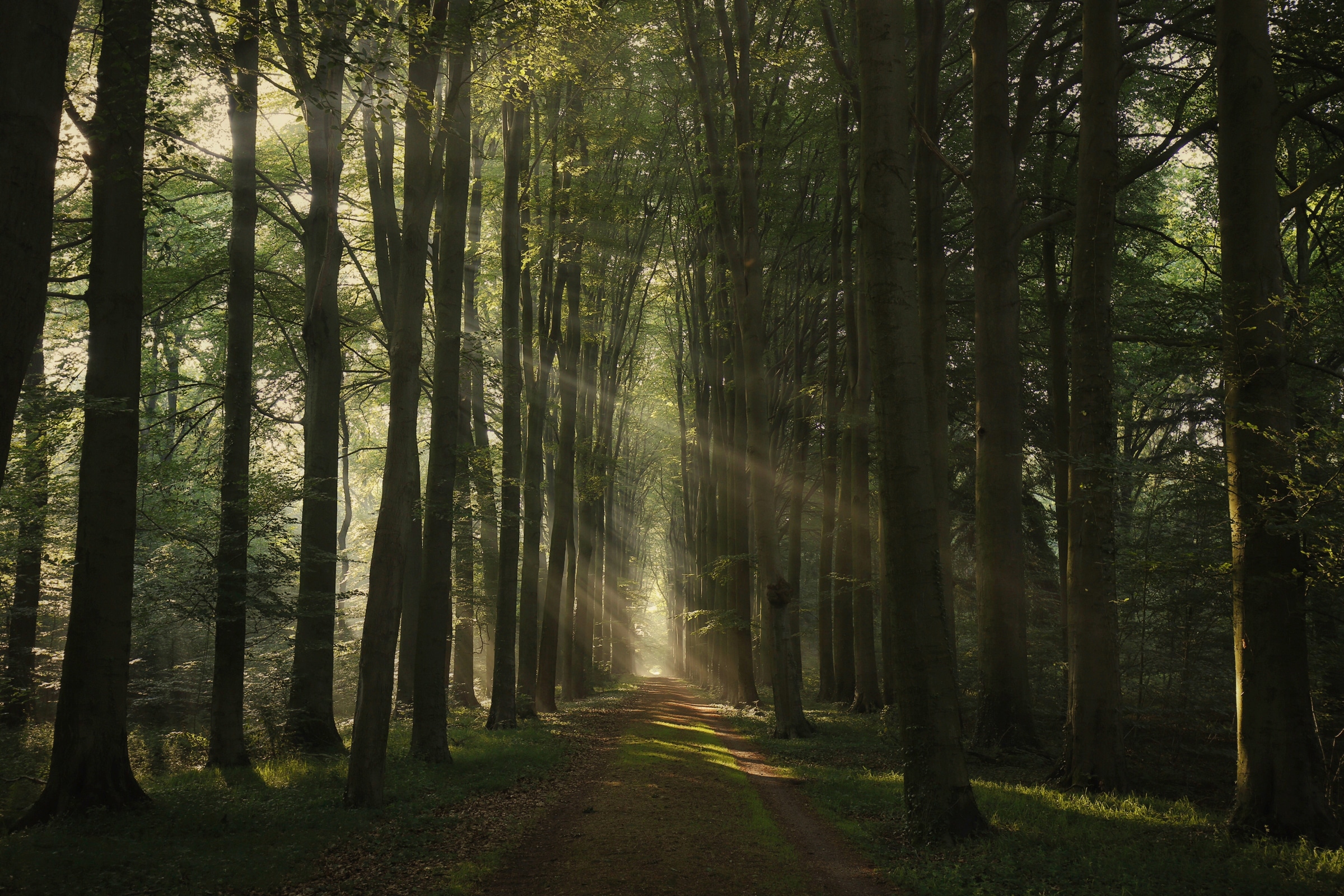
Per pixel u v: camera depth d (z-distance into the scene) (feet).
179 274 67.97
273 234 82.07
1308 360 47.65
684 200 90.99
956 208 77.05
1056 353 63.72
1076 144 68.95
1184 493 44.73
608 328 99.66
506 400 68.39
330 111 35.24
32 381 45.09
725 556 85.92
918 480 31.55
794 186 80.02
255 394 79.46
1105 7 40.14
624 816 34.47
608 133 74.90
